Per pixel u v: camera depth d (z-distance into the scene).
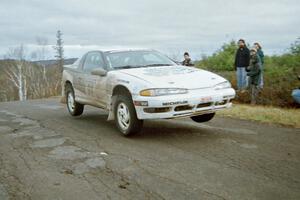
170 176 4.60
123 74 6.98
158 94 6.18
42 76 59.47
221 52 18.50
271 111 9.12
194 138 6.62
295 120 7.93
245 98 11.57
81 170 4.99
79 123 8.70
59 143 6.63
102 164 5.21
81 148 6.18
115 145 6.30
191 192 4.06
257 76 10.94
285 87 10.86
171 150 5.84
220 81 6.76
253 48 10.95
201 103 6.34
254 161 5.12
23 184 4.55
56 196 4.13
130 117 6.62
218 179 4.43
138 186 4.30
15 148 6.39
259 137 6.56
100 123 8.59
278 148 5.79
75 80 9.07
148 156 5.53
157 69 7.18
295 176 4.48
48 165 5.29
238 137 6.60
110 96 7.27
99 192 4.18
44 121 9.20
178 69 7.23
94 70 7.56
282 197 3.87
